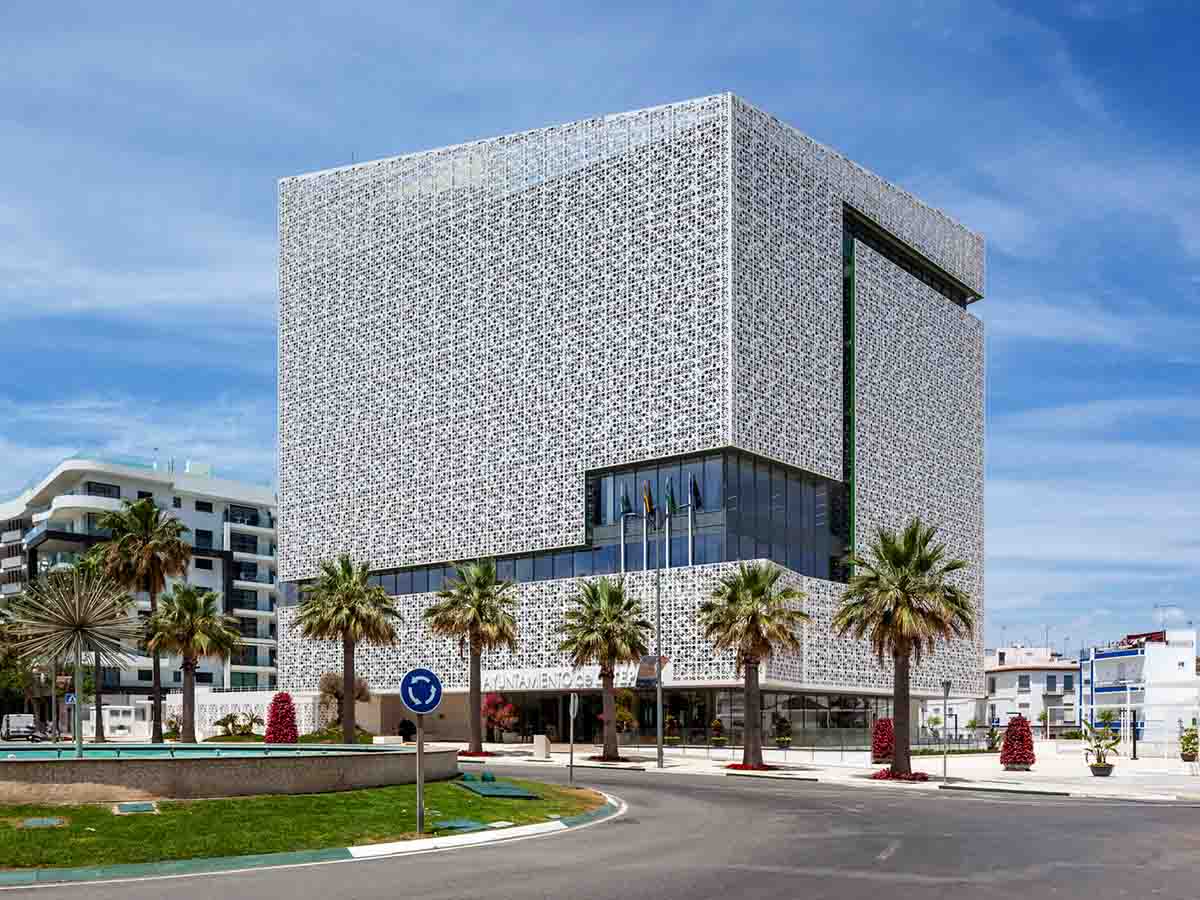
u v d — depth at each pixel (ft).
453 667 300.81
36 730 355.77
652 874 62.54
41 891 57.16
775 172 278.05
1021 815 104.73
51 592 120.98
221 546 450.71
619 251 278.46
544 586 281.74
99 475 424.05
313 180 351.67
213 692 353.72
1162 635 360.28
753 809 108.58
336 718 320.70
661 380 266.77
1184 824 96.73
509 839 80.84
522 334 295.69
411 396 318.65
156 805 81.76
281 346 352.69
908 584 160.15
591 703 282.56
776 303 272.72
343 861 68.59
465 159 314.76
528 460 290.15
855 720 286.66
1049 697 474.08
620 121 283.18
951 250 359.05
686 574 255.50
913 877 62.34
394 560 316.40
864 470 302.25
